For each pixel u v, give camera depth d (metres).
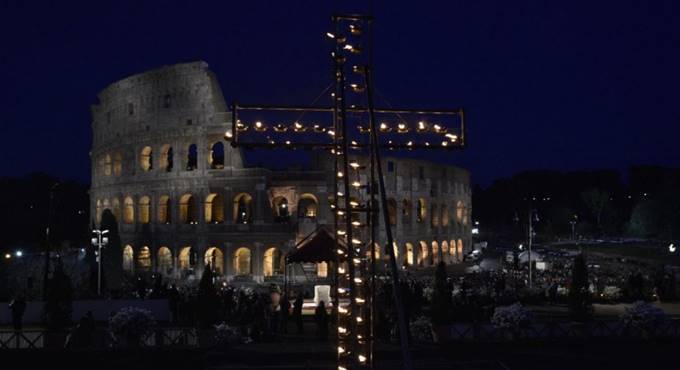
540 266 88.88
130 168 94.19
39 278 66.31
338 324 19.61
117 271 69.19
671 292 53.44
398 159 99.81
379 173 15.89
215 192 86.75
